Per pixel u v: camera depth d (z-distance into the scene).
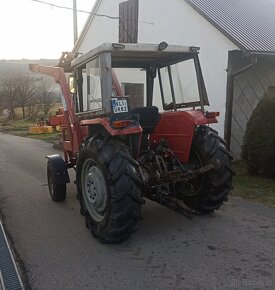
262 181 6.49
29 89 33.88
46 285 3.14
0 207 5.43
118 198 3.67
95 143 3.97
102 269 3.38
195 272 3.25
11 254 3.76
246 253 3.60
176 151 4.57
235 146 8.84
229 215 4.71
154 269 3.34
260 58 9.03
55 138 16.00
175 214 4.76
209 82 9.02
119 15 12.37
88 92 4.38
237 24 9.13
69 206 5.38
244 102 8.95
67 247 3.89
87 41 14.48
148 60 4.92
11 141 15.80
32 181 7.14
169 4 10.13
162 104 5.20
